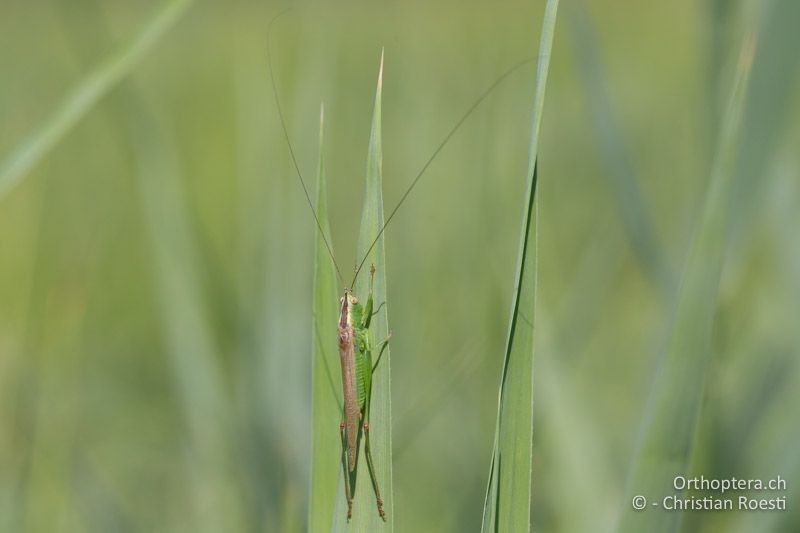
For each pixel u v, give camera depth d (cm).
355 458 46
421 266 54
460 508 52
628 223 49
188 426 52
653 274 49
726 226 44
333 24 54
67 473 53
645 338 54
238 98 54
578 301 52
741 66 44
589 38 50
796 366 48
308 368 52
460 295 54
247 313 52
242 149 54
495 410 52
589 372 54
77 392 55
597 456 51
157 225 52
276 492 51
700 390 45
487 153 54
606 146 50
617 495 50
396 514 53
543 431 51
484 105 55
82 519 53
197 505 52
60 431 53
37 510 53
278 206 52
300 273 52
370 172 47
